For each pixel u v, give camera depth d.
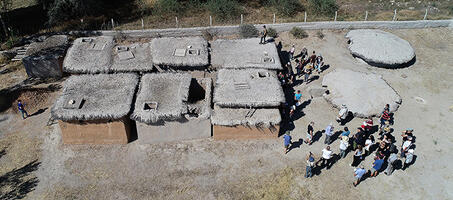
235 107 22.12
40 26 33.34
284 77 26.91
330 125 21.45
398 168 20.86
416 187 19.89
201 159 21.39
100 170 20.83
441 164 21.08
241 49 27.19
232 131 22.03
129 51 26.42
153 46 26.80
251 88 22.89
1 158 21.56
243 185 20.00
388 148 21.05
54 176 20.52
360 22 32.81
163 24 33.66
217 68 25.70
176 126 21.72
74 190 19.77
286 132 21.06
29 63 26.78
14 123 23.94
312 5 35.91
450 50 30.95
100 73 24.84
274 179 20.28
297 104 24.50
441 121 23.97
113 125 21.38
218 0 35.38
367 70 28.47
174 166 21.02
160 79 23.41
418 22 32.97
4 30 31.89
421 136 22.83
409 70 28.69
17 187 19.91
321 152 21.81
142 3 36.72
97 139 22.12
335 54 30.45
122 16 35.03
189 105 21.62
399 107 25.00
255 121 21.34
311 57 27.97
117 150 21.98
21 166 21.09
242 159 21.38
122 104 21.34
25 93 25.89
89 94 22.11
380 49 28.69
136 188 19.86
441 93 26.41
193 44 27.05
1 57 29.64
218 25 33.44
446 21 33.03
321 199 19.34
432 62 29.55
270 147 22.12
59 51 27.56
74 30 32.53
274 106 22.09
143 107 21.25
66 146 22.30
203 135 22.50
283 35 32.56
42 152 21.94
